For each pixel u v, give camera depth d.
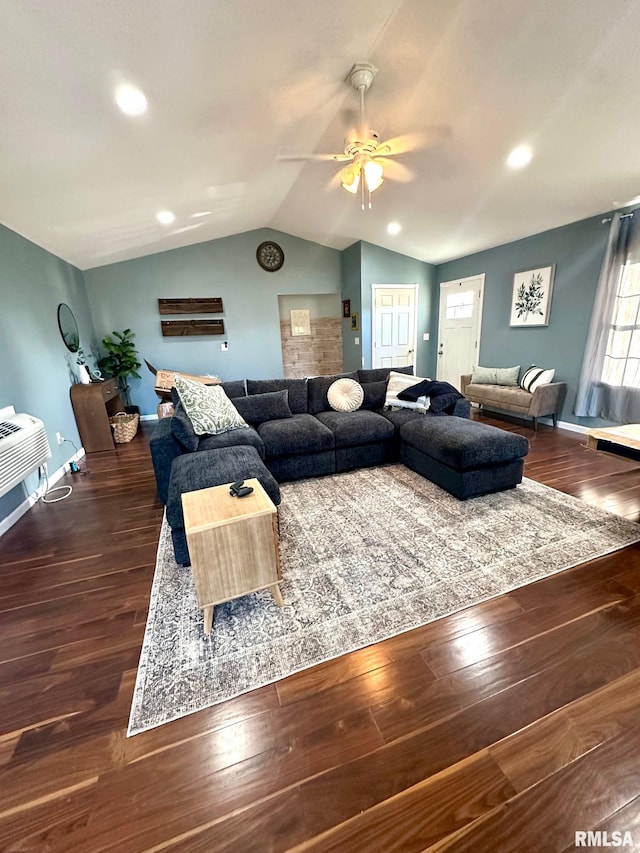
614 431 2.36
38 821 1.01
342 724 1.22
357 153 2.84
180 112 2.38
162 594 1.86
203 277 6.09
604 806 1.00
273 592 1.71
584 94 2.30
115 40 1.68
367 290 6.21
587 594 1.74
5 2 1.38
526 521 2.37
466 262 5.85
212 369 6.42
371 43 2.18
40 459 2.90
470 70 2.32
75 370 4.48
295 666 1.43
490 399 4.99
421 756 1.12
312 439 3.08
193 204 4.18
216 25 1.78
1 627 1.70
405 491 2.87
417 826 0.97
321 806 1.02
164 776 1.10
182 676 1.41
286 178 4.18
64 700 1.34
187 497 1.75
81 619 1.72
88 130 2.28
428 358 6.91
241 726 1.23
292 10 1.82
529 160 3.11
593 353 4.00
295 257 6.52
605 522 2.33
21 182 2.63
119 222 4.03
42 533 2.51
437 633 1.55
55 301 4.13
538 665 1.40
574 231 4.16
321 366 7.61
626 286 3.69
